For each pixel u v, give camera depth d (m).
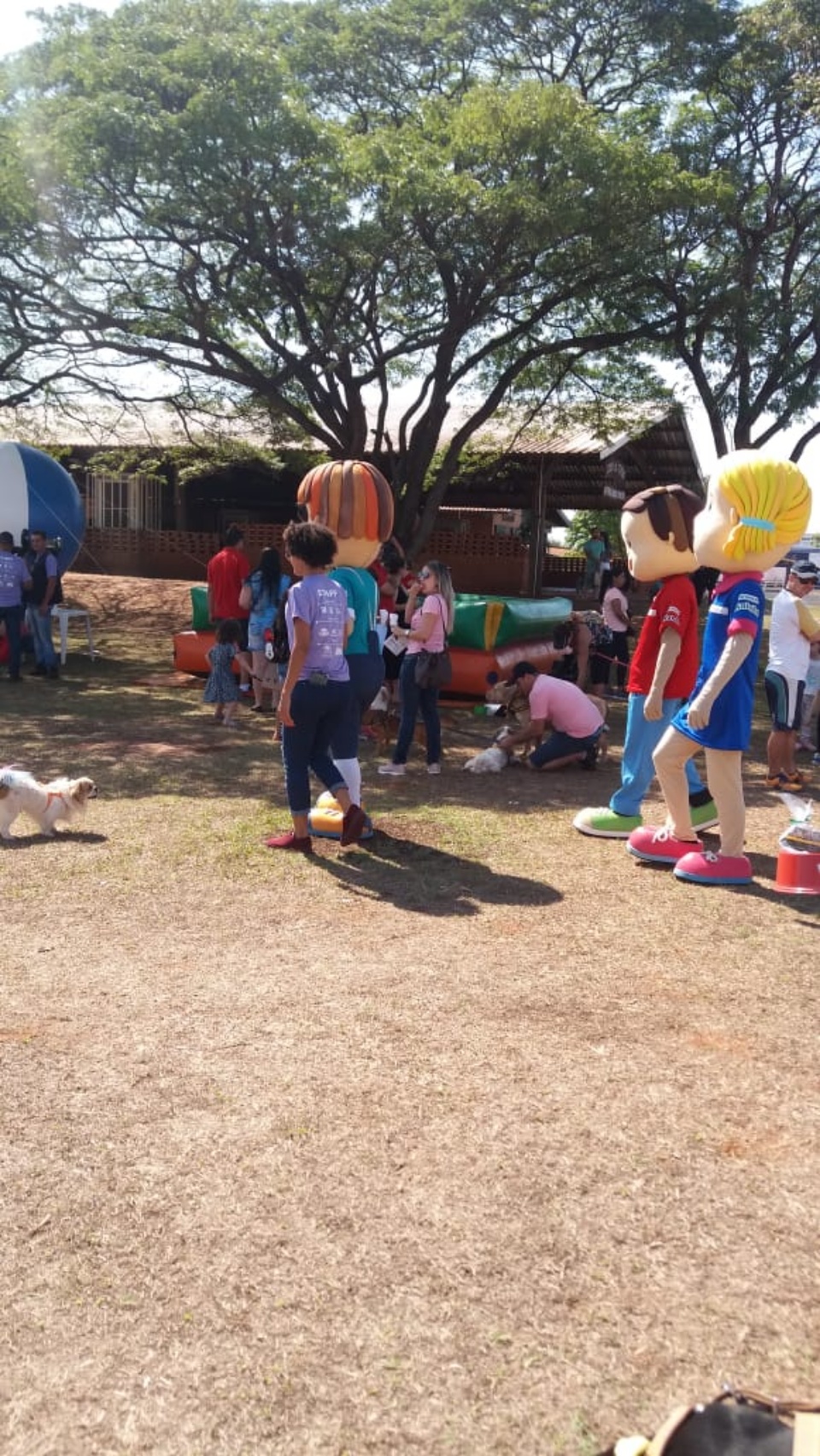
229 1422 2.17
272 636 9.77
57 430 26.78
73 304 15.36
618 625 12.81
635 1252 2.67
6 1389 2.25
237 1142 3.13
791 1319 2.45
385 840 6.38
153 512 29.84
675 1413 1.81
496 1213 2.82
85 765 8.46
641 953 4.64
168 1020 3.92
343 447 17.97
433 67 17.12
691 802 6.54
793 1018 4.01
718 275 16.67
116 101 12.81
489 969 4.43
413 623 8.17
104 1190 2.91
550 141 13.73
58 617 14.70
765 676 8.20
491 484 30.27
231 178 13.29
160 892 5.40
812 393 17.80
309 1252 2.66
